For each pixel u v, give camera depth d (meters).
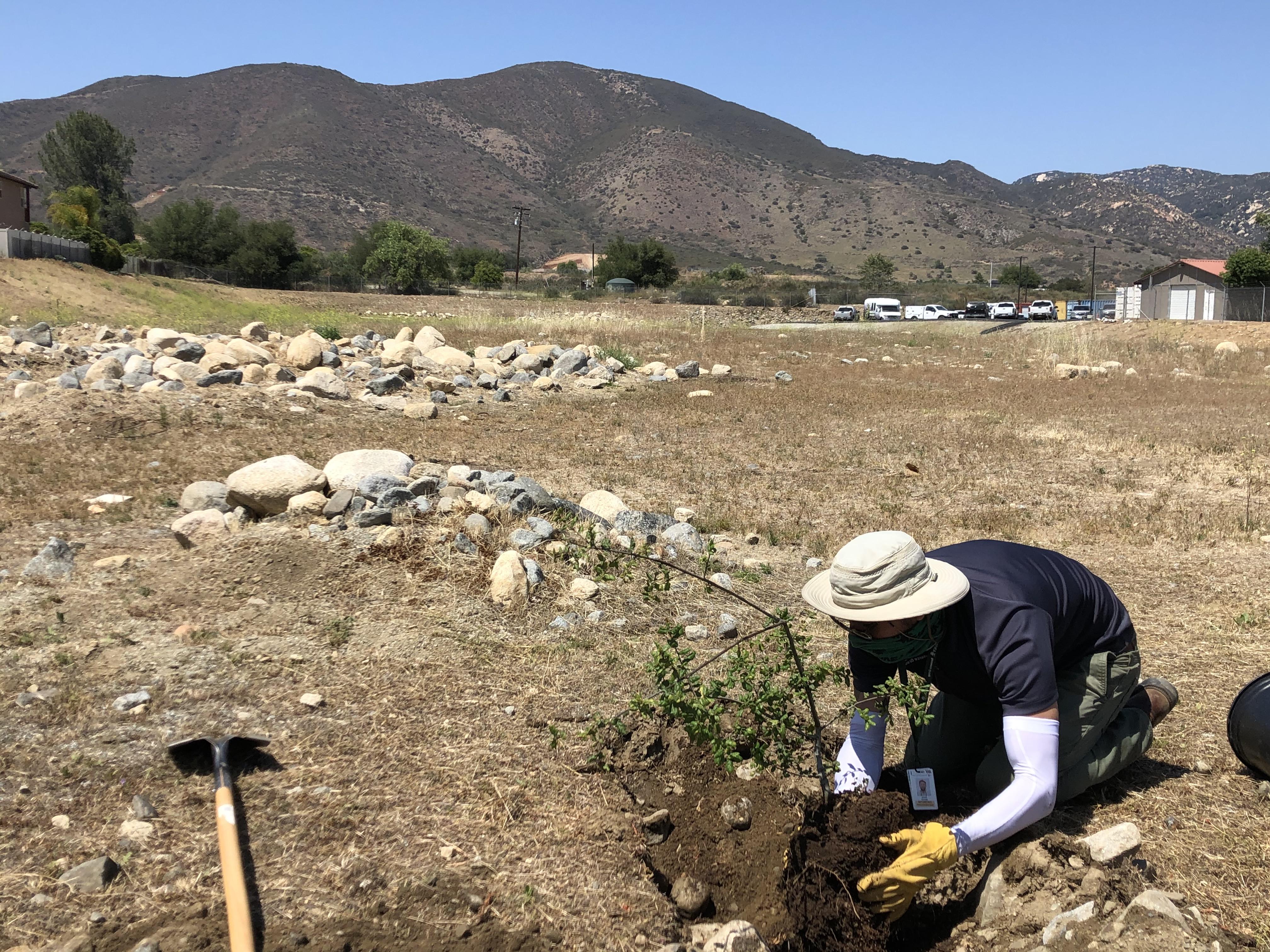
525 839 3.49
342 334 26.02
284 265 67.44
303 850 3.37
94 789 3.69
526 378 16.75
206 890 3.18
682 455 11.58
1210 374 23.30
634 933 3.08
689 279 102.44
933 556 3.39
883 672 3.46
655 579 4.80
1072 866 3.22
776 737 3.66
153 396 11.94
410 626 5.32
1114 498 9.66
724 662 5.14
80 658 4.74
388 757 3.98
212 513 6.84
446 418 13.35
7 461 9.07
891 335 36.47
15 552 6.46
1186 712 4.67
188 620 5.27
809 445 12.48
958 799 3.73
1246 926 3.02
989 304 63.56
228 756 3.87
